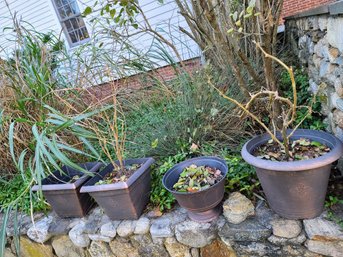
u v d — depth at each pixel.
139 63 2.09
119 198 1.28
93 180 1.42
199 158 1.37
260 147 1.21
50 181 1.54
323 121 1.52
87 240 1.46
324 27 1.36
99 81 2.01
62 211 1.52
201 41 2.07
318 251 1.03
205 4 1.25
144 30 2.11
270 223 1.10
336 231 1.00
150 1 3.82
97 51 2.07
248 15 1.08
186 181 1.25
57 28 4.98
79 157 1.82
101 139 1.40
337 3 1.02
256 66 1.85
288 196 1.00
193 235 1.22
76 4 4.66
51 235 1.54
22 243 1.68
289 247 1.07
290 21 2.60
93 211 1.55
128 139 1.81
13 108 1.71
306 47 1.94
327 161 0.89
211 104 1.73
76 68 2.15
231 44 1.64
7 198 1.84
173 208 1.39
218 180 1.20
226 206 1.18
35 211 1.71
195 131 1.62
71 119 1.25
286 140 1.03
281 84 2.02
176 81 1.97
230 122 1.73
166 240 1.29
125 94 1.96
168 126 1.76
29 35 2.10
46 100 1.71
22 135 1.74
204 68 1.83
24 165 1.92
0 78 1.81
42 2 4.91
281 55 2.51
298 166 0.89
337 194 1.13
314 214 1.05
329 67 1.33
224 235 1.16
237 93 1.75
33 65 1.80
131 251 1.39
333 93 1.30
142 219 1.36
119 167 1.49
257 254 1.14
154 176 1.56
